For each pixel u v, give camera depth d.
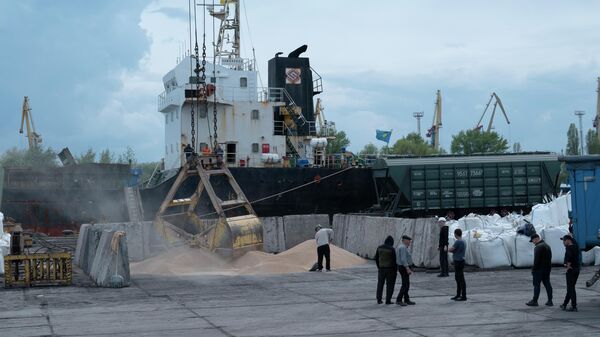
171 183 39.53
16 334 14.50
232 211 39.06
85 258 28.55
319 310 17.62
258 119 42.53
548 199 41.38
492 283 22.56
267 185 40.12
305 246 30.17
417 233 27.44
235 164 42.03
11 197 42.66
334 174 41.28
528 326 14.77
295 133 44.81
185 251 28.17
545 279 17.62
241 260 28.27
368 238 31.36
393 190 41.03
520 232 26.86
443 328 14.73
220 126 41.91
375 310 17.52
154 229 28.67
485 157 42.03
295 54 47.81
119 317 16.75
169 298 20.09
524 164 42.12
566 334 13.73
